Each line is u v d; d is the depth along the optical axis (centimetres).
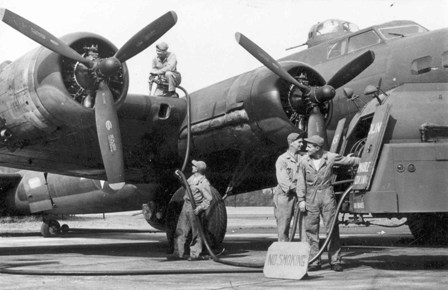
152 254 1027
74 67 819
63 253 1075
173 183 1119
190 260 868
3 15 760
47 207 1577
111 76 822
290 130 865
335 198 746
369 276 617
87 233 2052
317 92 845
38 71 803
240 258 895
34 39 776
